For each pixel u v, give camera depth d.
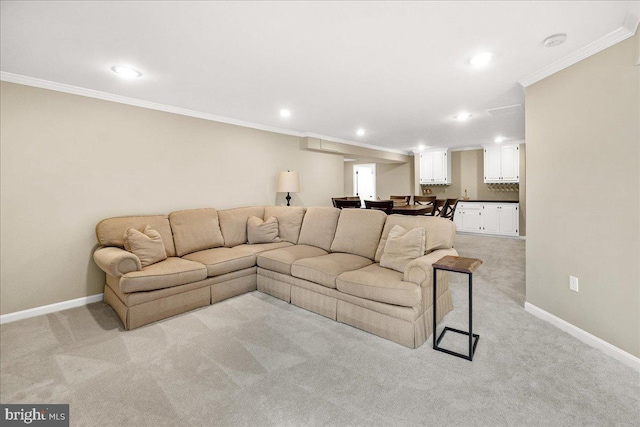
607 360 2.05
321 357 2.15
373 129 5.29
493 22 1.90
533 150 2.81
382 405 1.67
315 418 1.58
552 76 2.58
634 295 1.96
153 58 2.38
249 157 4.70
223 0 1.65
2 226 2.72
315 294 2.91
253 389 1.81
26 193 2.82
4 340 2.40
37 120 2.86
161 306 2.75
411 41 2.14
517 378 1.88
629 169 1.96
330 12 1.78
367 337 2.43
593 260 2.23
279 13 1.78
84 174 3.14
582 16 1.84
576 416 1.56
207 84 2.98
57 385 1.85
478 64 2.54
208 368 2.02
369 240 3.21
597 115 2.17
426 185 8.56
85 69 2.60
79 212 3.12
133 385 1.85
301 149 5.59
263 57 2.38
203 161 4.13
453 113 4.21
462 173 8.02
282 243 4.00
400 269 2.62
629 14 1.79
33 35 2.02
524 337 2.39
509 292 3.45
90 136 3.17
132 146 3.47
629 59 1.95
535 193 2.80
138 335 2.48
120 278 2.60
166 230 3.44
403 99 3.54
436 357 2.13
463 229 7.73
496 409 1.62
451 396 1.73
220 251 3.54
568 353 2.15
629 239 1.98
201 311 2.97
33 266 2.87
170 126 3.79
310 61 2.46
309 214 3.96
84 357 2.16
